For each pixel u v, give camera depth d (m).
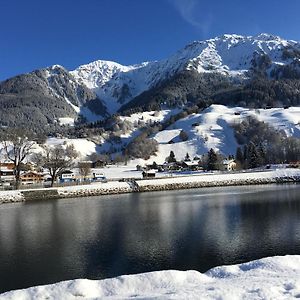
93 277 34.72
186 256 40.44
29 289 20.25
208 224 58.47
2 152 189.75
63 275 35.44
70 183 136.00
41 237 52.41
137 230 55.44
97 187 124.69
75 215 74.38
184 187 139.12
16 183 121.75
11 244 48.50
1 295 19.88
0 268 38.06
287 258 23.42
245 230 52.59
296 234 48.88
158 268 36.59
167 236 50.38
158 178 146.50
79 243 47.97
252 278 19.98
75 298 19.38
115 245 46.31
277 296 16.83
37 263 39.50
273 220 60.00
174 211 75.12
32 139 164.25
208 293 17.64
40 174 161.00
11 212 82.75
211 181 144.12
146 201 97.50
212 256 40.09
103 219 67.50
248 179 147.50
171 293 18.48
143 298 17.88
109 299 18.81
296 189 114.56
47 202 103.81
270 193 104.75
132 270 36.28
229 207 78.06
